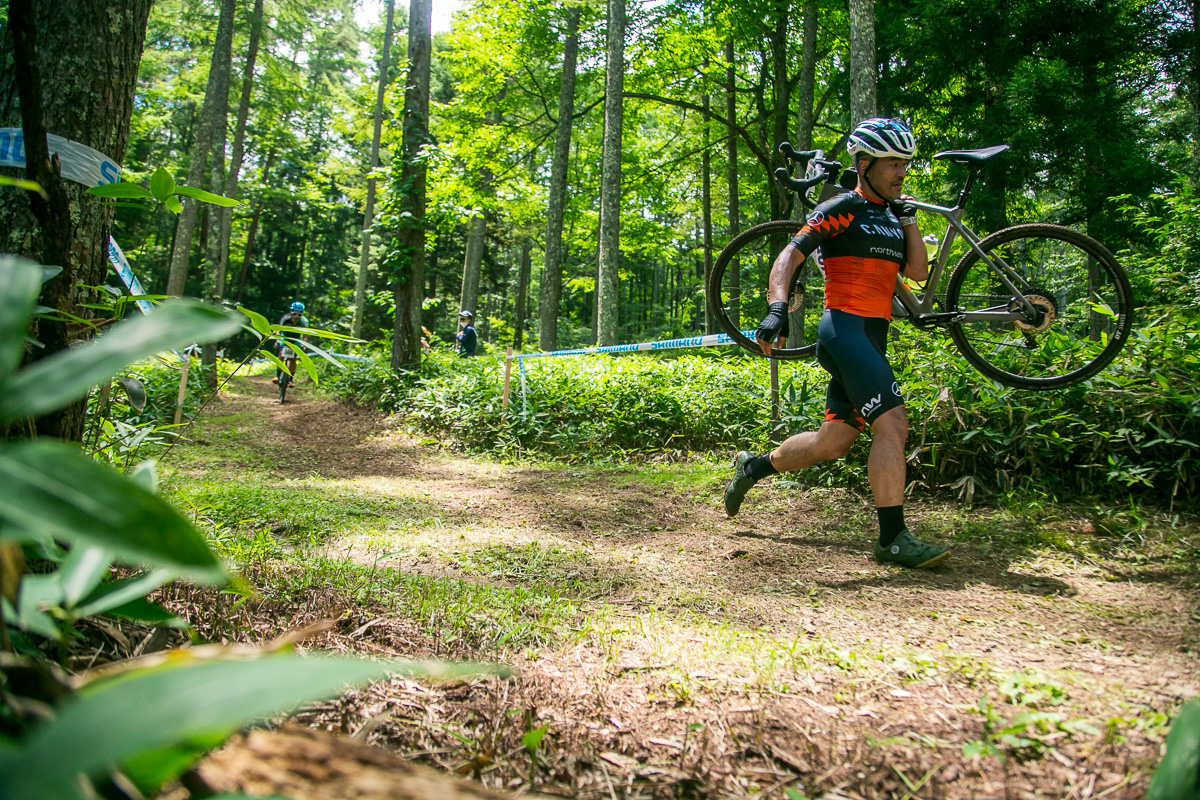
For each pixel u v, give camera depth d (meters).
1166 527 3.35
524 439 7.59
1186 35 11.91
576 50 16.64
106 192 1.76
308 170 35.41
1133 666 2.03
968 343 4.03
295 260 44.62
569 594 2.91
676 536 3.98
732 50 19.30
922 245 3.70
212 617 2.21
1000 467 4.20
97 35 2.30
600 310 13.03
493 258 33.69
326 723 1.68
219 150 16.30
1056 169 11.63
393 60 27.14
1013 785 1.45
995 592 2.84
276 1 21.33
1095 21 11.36
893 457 3.30
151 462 1.41
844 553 3.54
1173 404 3.73
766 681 1.99
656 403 7.05
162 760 0.74
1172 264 6.64
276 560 3.04
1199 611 2.41
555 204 16.19
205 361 12.34
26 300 0.69
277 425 9.67
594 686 1.96
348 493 5.01
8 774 0.55
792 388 5.43
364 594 2.60
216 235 17.89
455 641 2.23
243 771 0.87
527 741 1.42
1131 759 1.50
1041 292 3.81
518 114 20.17
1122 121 12.07
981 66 12.50
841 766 1.56
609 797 1.46
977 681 1.96
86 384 0.66
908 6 13.30
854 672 2.05
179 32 22.20
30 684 0.78
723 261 4.49
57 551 1.34
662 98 18.75
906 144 3.46
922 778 1.50
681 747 1.65
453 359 11.28
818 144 20.45
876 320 3.52
